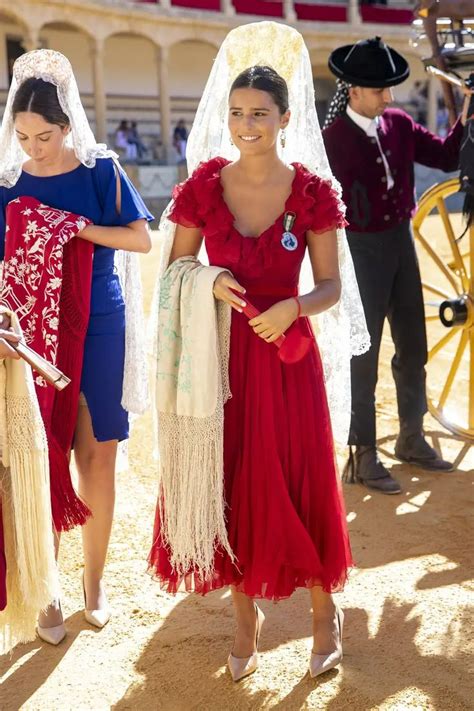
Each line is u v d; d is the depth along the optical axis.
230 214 2.81
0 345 2.67
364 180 4.41
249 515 2.83
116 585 3.62
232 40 3.00
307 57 3.01
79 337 3.18
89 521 3.34
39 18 25.75
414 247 4.70
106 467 3.33
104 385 3.26
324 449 2.88
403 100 33.66
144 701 2.85
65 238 3.08
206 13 29.91
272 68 2.92
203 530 2.78
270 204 2.83
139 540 4.04
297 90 3.03
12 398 2.76
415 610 3.34
